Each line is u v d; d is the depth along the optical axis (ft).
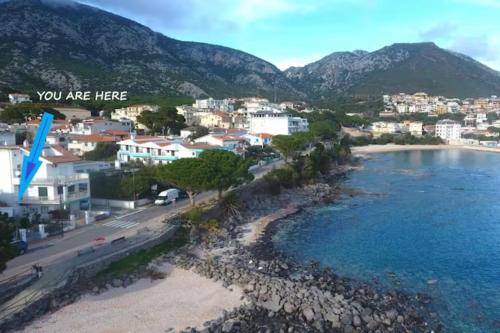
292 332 122.83
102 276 152.05
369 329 126.11
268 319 129.70
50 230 187.93
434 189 363.15
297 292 144.77
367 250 201.57
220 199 252.21
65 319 124.88
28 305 124.98
